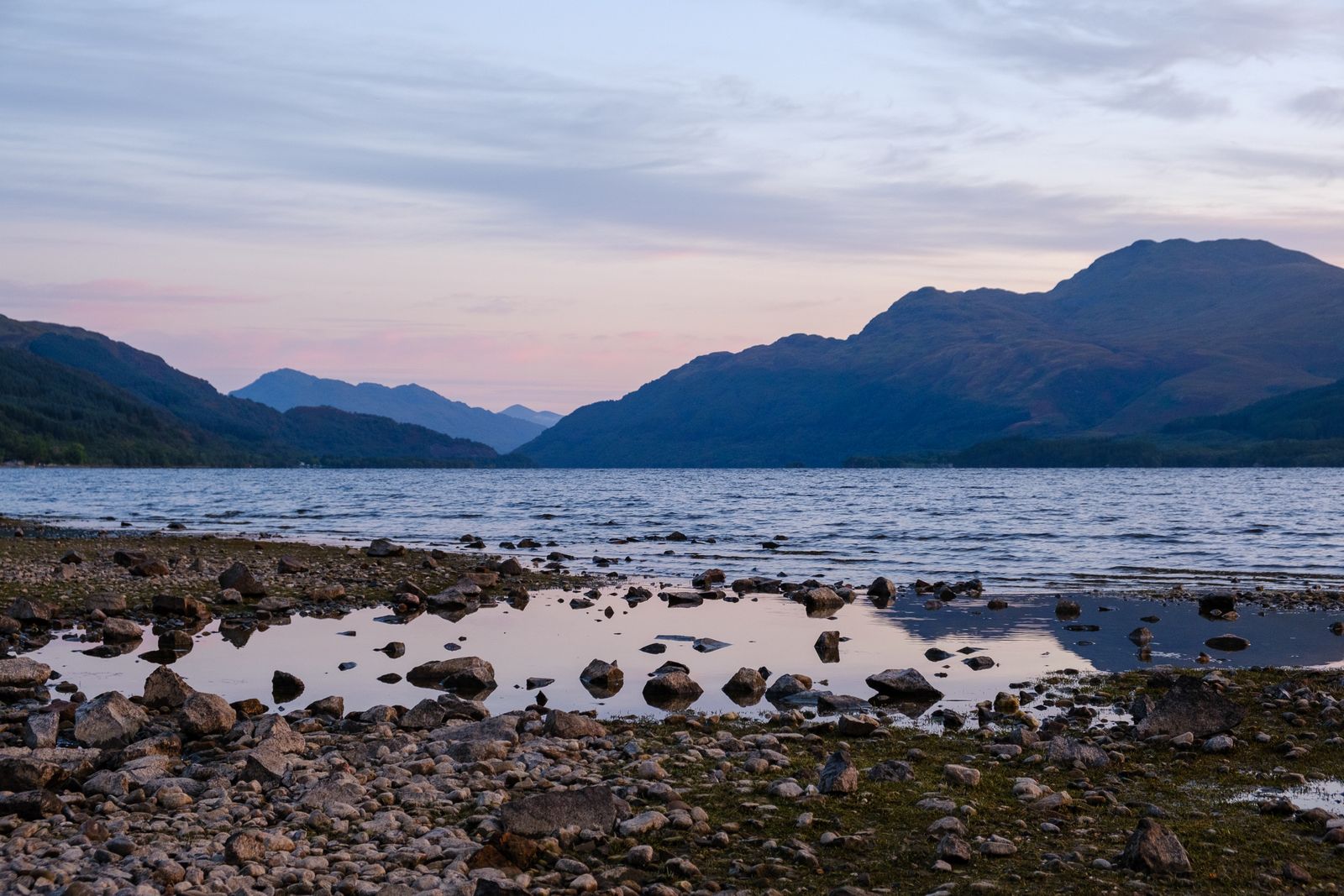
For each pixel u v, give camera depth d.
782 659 20.80
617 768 12.57
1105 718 15.60
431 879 8.88
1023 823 10.66
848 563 40.91
